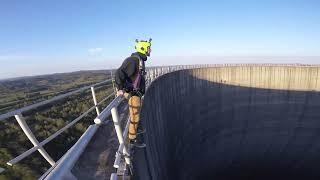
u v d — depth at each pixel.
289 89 49.28
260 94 50.03
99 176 6.96
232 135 49.00
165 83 31.47
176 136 32.06
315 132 48.19
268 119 49.81
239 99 50.09
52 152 21.98
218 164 45.62
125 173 6.89
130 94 6.89
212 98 48.41
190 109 41.62
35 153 20.34
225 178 46.72
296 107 49.12
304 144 48.41
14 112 4.08
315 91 48.12
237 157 48.59
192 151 38.25
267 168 48.78
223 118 48.94
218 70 49.22
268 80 49.72
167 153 25.30
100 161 7.88
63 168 3.63
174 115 33.06
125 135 7.36
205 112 46.44
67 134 25.25
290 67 48.94
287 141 49.19
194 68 46.00
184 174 32.53
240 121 49.75
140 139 11.63
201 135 43.47
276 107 49.81
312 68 47.84
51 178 3.18
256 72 49.81
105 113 5.79
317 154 47.66
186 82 41.94
